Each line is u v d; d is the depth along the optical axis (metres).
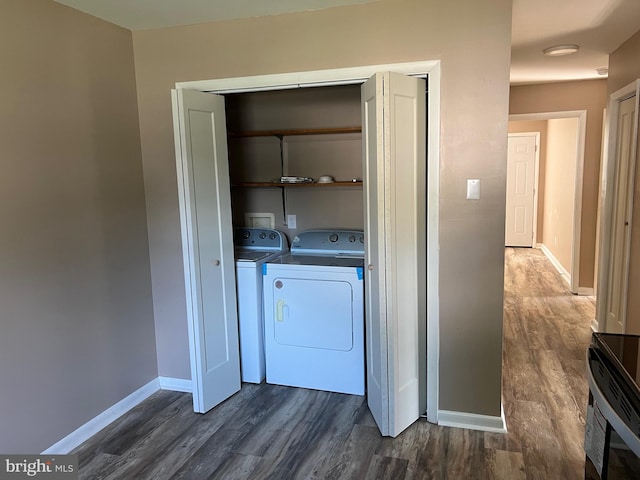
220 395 2.90
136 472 2.24
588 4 2.64
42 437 2.27
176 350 3.07
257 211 3.58
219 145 2.82
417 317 2.53
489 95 2.29
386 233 2.29
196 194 2.66
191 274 2.67
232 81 2.69
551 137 7.30
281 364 3.11
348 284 2.88
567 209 6.11
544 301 5.04
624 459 1.04
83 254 2.50
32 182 2.20
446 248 2.44
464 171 2.36
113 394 2.73
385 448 2.38
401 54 2.38
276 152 3.48
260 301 3.12
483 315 2.45
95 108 2.57
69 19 2.39
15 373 2.13
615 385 1.20
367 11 2.41
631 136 3.35
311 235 3.37
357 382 2.96
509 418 2.64
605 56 3.90
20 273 2.14
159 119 2.87
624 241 3.46
